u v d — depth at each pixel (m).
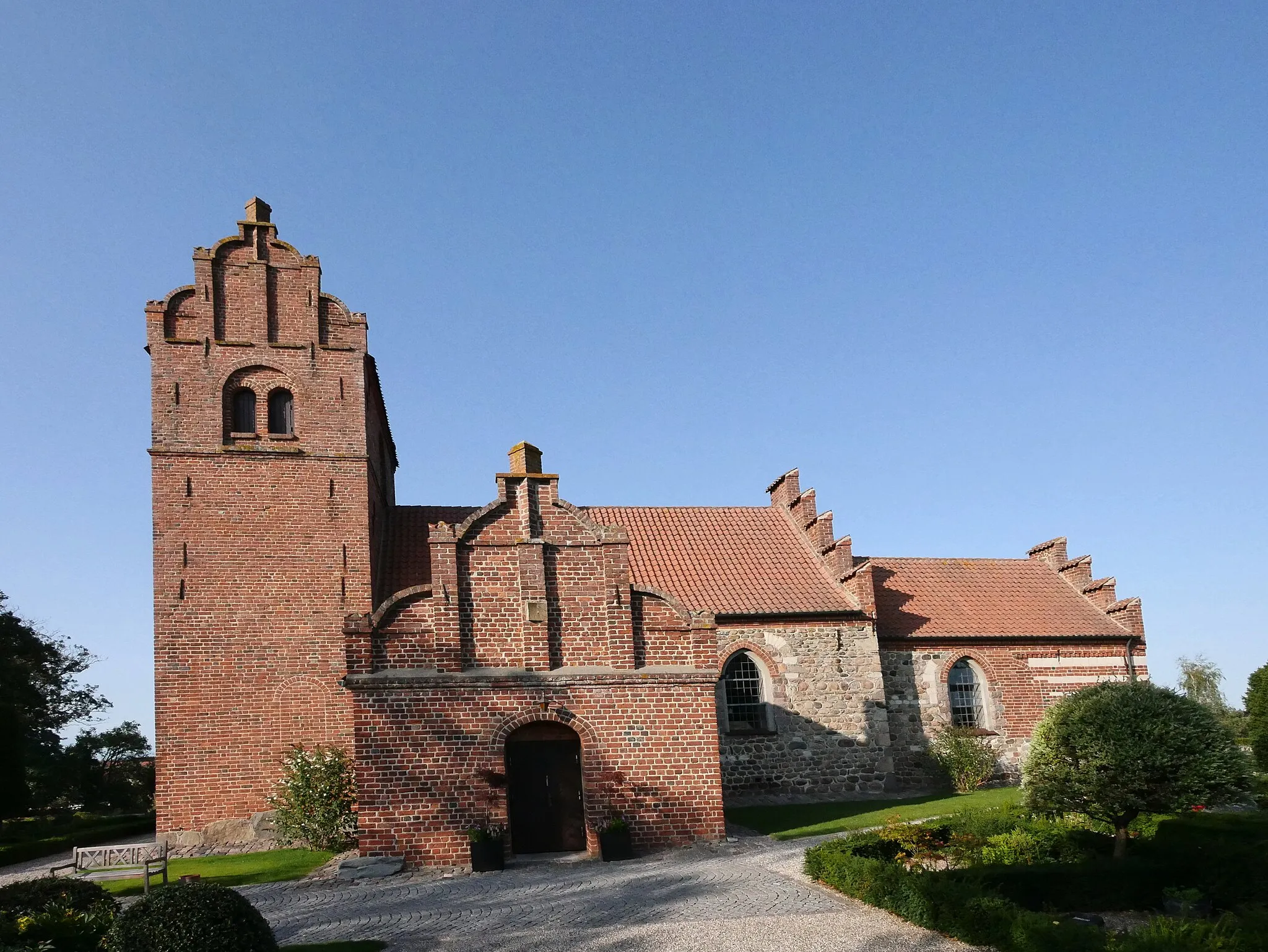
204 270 31.58
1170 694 19.78
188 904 14.13
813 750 33.84
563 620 25.50
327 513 30.92
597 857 23.72
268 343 31.67
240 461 30.66
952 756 35.12
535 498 25.95
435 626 24.55
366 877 22.47
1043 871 16.97
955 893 15.00
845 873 18.23
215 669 29.17
